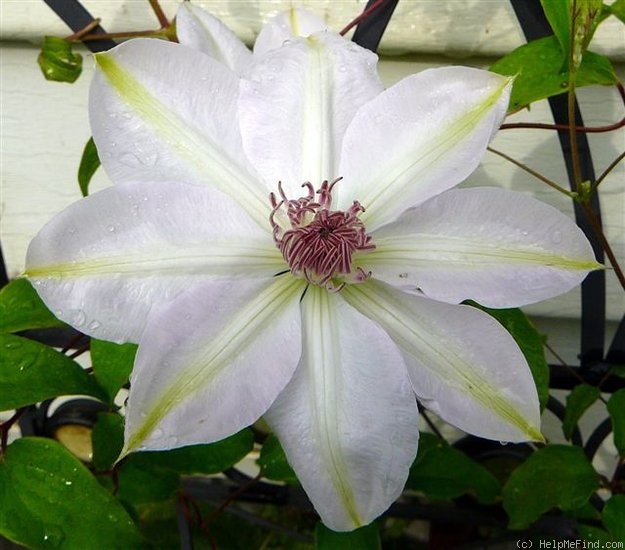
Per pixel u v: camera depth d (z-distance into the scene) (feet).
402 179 0.98
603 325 1.37
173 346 0.91
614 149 1.38
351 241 0.96
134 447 0.88
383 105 0.97
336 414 0.95
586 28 1.04
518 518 1.26
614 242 1.46
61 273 0.92
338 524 0.94
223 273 0.97
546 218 0.94
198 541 1.76
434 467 1.33
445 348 0.97
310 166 1.00
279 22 1.08
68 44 1.25
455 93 0.96
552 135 1.39
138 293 0.94
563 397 1.65
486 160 1.43
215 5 1.33
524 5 1.19
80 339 1.37
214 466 1.22
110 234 0.93
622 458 1.23
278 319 0.97
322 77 0.99
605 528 1.26
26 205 1.58
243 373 0.93
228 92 0.98
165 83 0.97
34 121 1.49
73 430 1.62
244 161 0.99
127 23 1.36
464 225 0.97
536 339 1.15
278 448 1.25
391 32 1.32
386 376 0.95
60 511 1.05
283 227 1.00
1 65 1.44
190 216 0.96
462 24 1.31
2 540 1.73
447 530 1.74
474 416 0.95
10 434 1.86
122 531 1.06
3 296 1.15
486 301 0.95
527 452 1.52
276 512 1.89
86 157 1.19
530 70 1.13
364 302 0.99
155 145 0.97
